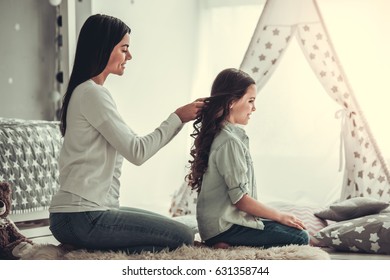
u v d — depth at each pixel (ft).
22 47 18.90
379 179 13.89
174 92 19.84
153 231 8.82
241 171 9.27
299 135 16.43
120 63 9.15
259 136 16.42
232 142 9.37
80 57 8.96
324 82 14.34
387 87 16.92
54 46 19.79
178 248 8.89
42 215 13.97
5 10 18.39
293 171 16.39
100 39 8.87
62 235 8.80
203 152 9.62
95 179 8.63
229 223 9.46
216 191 9.53
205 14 19.57
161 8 19.89
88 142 8.66
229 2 19.22
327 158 16.37
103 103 8.64
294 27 14.19
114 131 8.57
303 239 9.55
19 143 13.42
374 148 13.98
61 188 8.72
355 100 14.14
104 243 8.74
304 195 16.34
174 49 19.84
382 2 16.98
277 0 14.21
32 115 19.30
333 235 11.18
